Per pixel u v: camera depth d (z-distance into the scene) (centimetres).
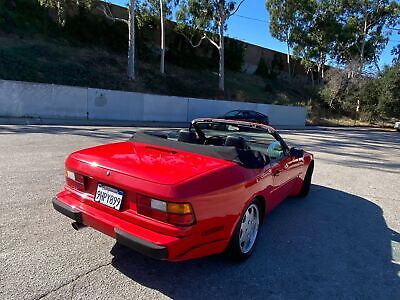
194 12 2977
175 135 411
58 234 341
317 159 996
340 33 4266
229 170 287
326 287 289
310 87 4562
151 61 3183
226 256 313
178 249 242
